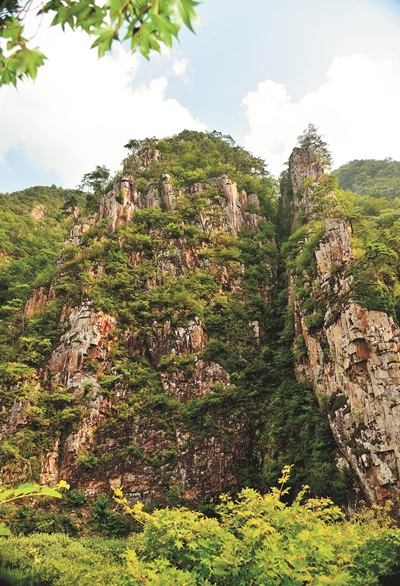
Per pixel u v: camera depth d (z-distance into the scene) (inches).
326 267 1551.4
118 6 116.6
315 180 2504.9
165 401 1648.6
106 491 1445.6
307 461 1298.0
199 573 313.7
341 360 1300.4
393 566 426.0
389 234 1610.5
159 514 363.9
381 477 1061.1
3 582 506.6
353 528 410.9
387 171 4099.4
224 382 1708.9
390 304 1267.2
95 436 1561.3
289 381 1621.6
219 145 3198.8
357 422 1179.9
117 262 2023.9
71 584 526.3
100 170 2832.2
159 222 2265.0
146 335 1847.9
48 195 4685.0
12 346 1849.2
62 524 1285.7
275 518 351.9
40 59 124.6
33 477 1393.9
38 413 1534.2
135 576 279.0
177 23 108.0
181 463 1513.3
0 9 121.3
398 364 1167.6
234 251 2186.3
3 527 154.3
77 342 1734.7
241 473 1509.6
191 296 1946.4
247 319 1967.3
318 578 263.1
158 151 2901.1
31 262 2728.8
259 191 2765.7
